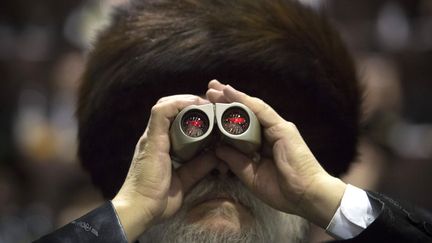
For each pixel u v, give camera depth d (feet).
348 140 13.25
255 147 11.76
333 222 11.80
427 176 26.89
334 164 13.16
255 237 12.20
